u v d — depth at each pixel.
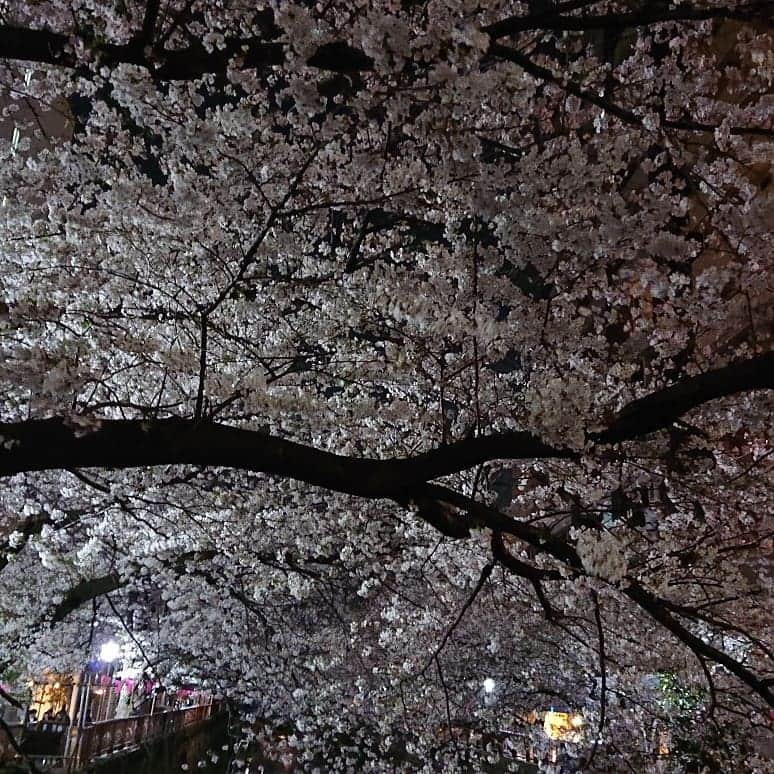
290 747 16.28
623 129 8.02
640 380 10.16
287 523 10.41
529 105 7.97
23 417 6.47
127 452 3.82
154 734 23.55
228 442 3.96
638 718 10.62
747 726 9.71
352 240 9.93
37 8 6.05
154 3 4.09
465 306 7.98
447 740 12.41
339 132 7.10
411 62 5.21
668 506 9.79
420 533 10.31
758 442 9.72
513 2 7.02
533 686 13.10
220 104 8.30
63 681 19.36
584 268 8.92
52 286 8.11
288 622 15.03
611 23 4.66
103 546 10.38
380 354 9.25
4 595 12.05
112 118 7.64
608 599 9.85
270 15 6.78
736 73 8.54
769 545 9.89
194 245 8.48
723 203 8.31
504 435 4.25
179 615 14.23
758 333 8.66
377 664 13.77
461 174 6.77
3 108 8.12
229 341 9.05
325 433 10.06
